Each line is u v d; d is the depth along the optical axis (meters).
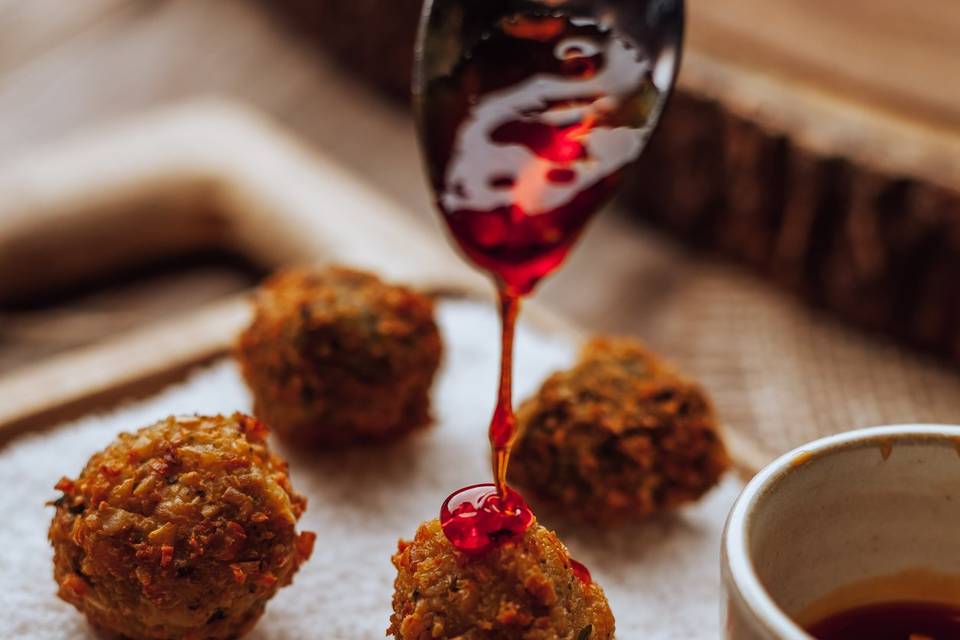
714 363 0.45
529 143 0.29
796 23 0.52
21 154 0.62
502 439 0.29
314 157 0.53
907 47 0.51
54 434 0.35
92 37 0.72
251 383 0.35
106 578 0.28
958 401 0.43
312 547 0.30
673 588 0.32
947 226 0.44
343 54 0.68
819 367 0.45
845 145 0.45
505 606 0.26
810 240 0.47
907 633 0.27
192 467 0.29
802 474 0.26
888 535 0.27
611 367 0.33
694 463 0.33
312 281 0.35
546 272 0.29
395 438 0.35
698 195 0.51
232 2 0.74
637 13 0.31
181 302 0.50
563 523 0.33
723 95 0.48
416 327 0.34
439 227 0.55
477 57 0.30
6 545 0.32
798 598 0.27
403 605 0.27
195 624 0.28
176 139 0.53
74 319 0.49
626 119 0.30
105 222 0.50
